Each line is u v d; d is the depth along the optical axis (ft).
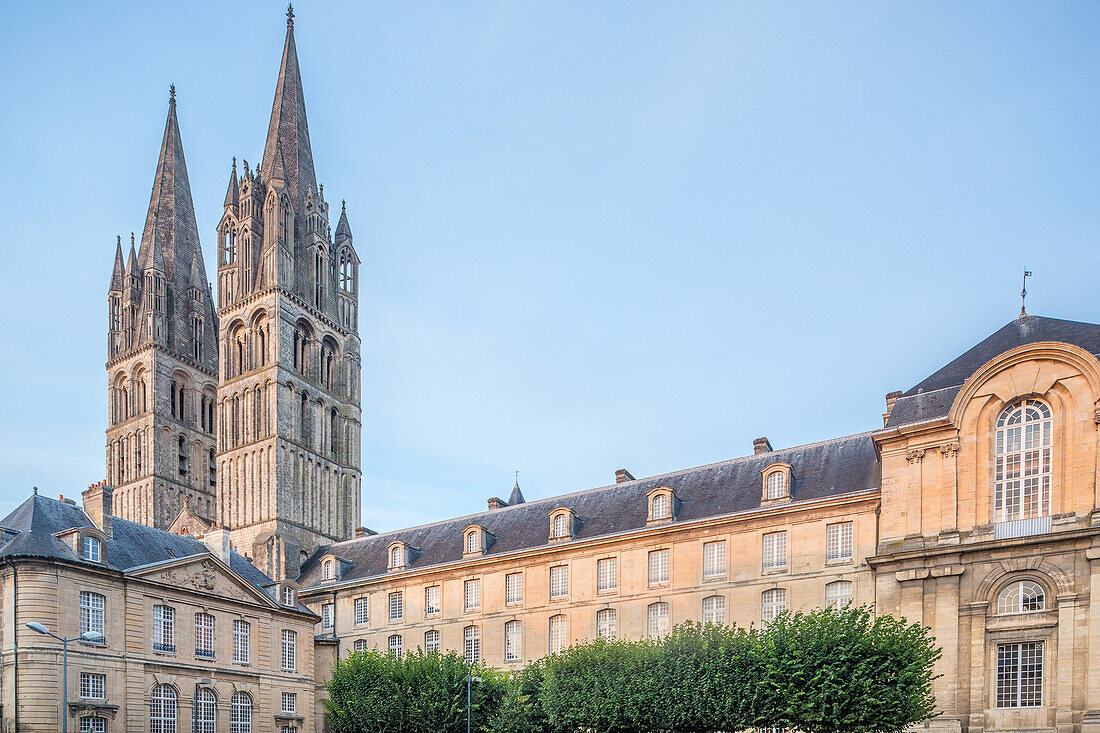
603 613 209.36
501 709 171.94
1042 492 162.20
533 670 178.70
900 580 167.94
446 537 248.11
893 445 176.96
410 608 236.02
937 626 162.81
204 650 197.36
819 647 147.13
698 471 220.23
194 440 335.88
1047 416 164.45
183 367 336.70
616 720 157.69
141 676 180.75
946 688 159.43
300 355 296.92
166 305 337.52
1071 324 174.81
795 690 144.97
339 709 186.39
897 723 138.82
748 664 151.84
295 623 224.33
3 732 160.25
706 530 201.46
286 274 294.05
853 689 139.95
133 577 182.39
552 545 218.79
